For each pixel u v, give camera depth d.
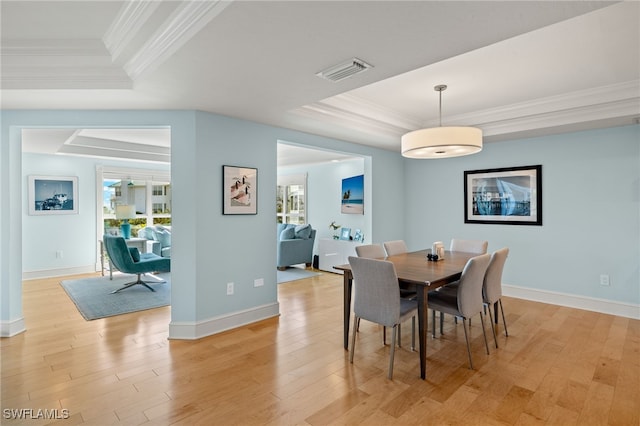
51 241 5.86
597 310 4.00
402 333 3.37
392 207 5.58
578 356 2.80
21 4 1.95
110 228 6.62
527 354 2.85
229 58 2.07
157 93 2.69
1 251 3.16
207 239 3.27
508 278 4.69
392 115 4.25
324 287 5.22
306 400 2.18
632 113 3.31
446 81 3.19
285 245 6.42
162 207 7.30
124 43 2.26
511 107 3.94
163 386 2.33
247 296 3.59
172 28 1.91
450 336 3.26
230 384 2.36
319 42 1.88
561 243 4.25
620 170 3.85
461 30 1.75
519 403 2.14
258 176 3.68
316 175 7.72
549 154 4.32
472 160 5.02
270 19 1.63
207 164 3.26
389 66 2.20
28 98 2.80
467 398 2.20
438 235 5.41
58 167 5.93
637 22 2.14
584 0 1.47
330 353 2.88
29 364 2.63
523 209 4.53
